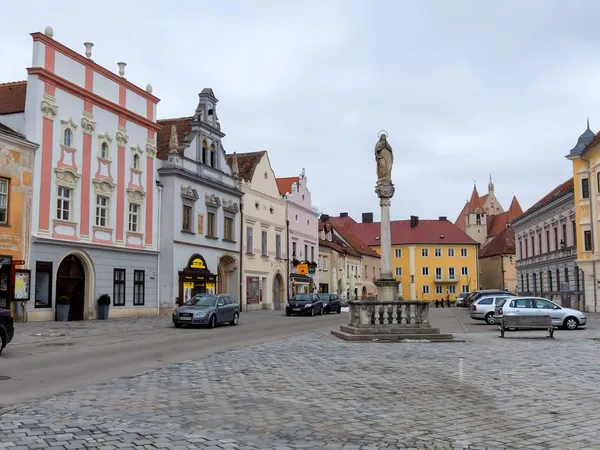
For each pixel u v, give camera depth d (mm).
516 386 11430
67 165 31828
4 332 16078
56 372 13398
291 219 61750
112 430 7789
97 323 30016
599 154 44875
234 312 31125
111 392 10734
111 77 35625
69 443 7133
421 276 109312
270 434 7707
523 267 72688
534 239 66938
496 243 110500
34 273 29375
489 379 12273
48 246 30344
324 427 8102
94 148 34000
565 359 15695
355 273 83625
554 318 28172
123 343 20484
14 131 29359
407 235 111125
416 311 21484
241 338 22781
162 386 11406
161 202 40438
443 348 18375
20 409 9141
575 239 51656
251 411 9117
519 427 8133
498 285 107750
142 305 37781
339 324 32062
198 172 43969
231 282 49719
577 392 10797
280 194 59375
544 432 7863
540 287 64562
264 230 55375
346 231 93750
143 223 38281
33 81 29875
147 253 38438
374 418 8672
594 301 46719
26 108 29766
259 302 53812
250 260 52094
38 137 29859
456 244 109812
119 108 35969
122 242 36188
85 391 10820
